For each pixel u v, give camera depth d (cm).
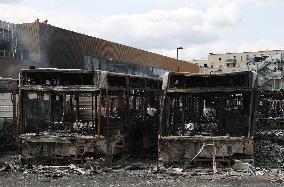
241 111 1516
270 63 3269
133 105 1741
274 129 2756
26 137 1445
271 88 3216
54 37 3553
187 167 1348
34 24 3456
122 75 1549
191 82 1415
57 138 1416
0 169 1384
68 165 1401
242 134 1452
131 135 1677
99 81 1419
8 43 3503
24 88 1466
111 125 1542
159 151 1371
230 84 1404
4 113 2239
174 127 1456
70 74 1457
